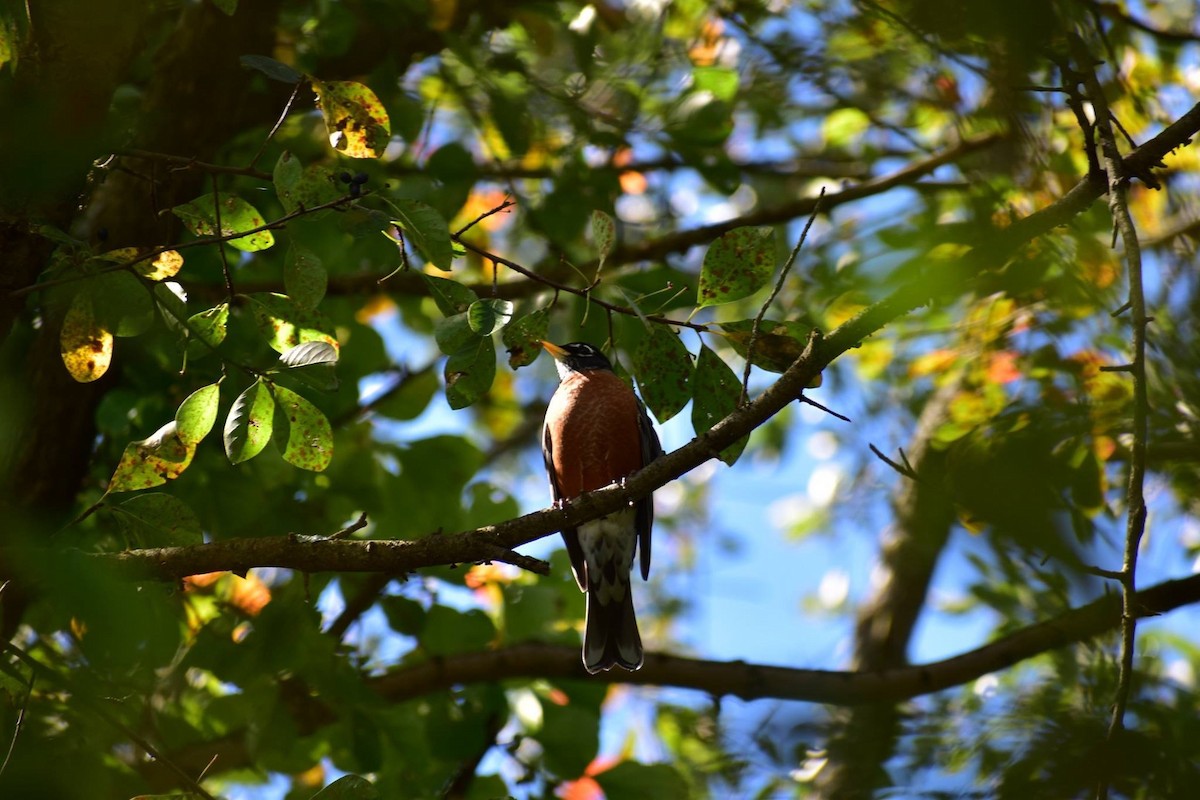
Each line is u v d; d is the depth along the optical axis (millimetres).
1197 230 9242
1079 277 8469
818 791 7758
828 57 12930
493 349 7059
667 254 13320
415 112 11836
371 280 11508
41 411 10047
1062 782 6254
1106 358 9539
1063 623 7301
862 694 10281
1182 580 8859
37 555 5246
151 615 5418
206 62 10336
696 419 7508
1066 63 7082
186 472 10516
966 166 10398
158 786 9141
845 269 10281
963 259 6578
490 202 14727
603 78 12391
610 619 11195
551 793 10102
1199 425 7863
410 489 11688
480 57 12055
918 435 12930
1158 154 6883
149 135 10133
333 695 9359
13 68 6629
